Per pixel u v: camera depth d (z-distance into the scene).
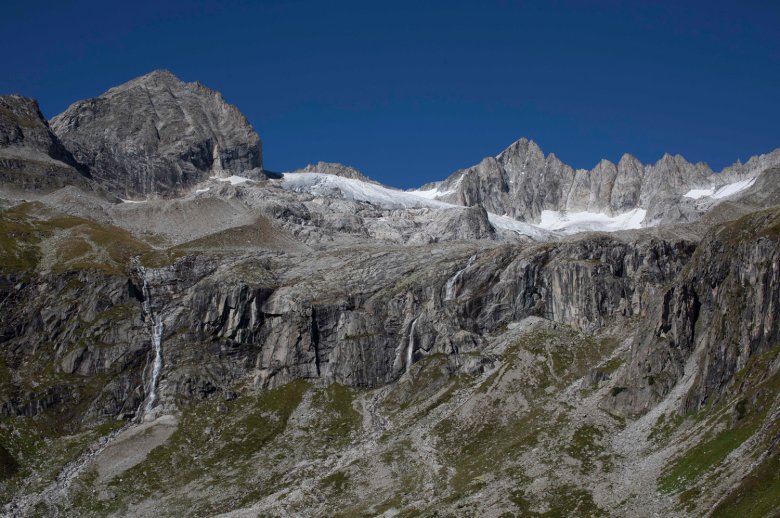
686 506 168.00
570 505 187.75
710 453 183.00
